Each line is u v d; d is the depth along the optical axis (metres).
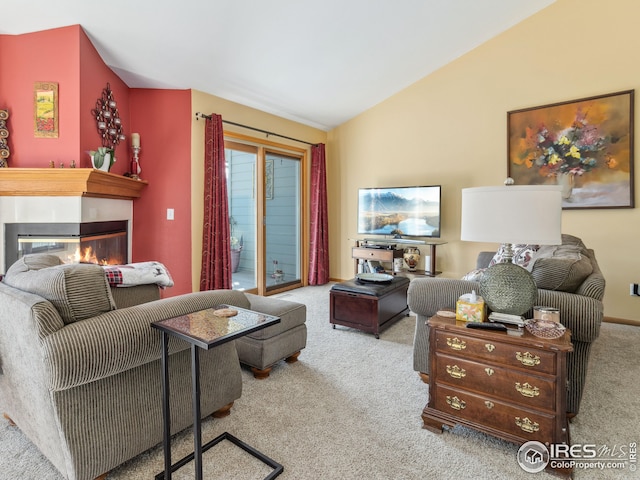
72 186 2.74
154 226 3.73
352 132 5.38
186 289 3.74
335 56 3.63
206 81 3.64
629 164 3.47
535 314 1.65
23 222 2.80
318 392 2.12
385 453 1.56
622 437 1.69
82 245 2.86
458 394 1.67
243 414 1.87
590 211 3.66
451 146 4.48
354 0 2.88
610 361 2.59
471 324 1.63
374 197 4.86
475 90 4.28
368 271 4.93
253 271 4.66
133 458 1.53
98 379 1.29
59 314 1.22
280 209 5.02
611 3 3.51
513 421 1.54
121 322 1.31
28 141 2.80
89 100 2.92
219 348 1.77
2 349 1.46
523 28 3.95
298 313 2.55
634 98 3.43
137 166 3.57
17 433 1.70
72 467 1.26
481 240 1.56
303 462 1.50
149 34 2.83
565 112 3.74
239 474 1.43
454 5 3.33
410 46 3.83
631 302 3.50
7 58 2.79
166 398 1.36
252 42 3.10
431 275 4.37
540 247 2.51
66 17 2.60
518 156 4.01
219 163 3.85
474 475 1.43
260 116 4.54
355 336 3.13
